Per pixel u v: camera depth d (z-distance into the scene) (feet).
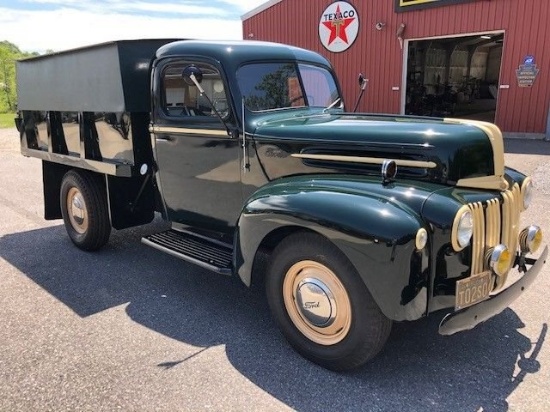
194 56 12.53
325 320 9.69
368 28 49.96
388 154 10.27
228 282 14.46
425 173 9.83
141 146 14.35
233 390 9.31
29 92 18.24
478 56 78.28
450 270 8.93
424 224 8.76
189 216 14.06
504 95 43.45
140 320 12.14
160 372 9.90
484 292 9.32
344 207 9.13
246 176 12.26
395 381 9.57
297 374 9.82
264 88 12.65
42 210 23.03
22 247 17.75
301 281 9.96
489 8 42.65
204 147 12.89
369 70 50.93
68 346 10.92
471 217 8.95
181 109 13.12
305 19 53.98
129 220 16.12
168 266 15.75
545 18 40.24
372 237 8.63
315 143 10.97
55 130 17.28
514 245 10.66
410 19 47.19
